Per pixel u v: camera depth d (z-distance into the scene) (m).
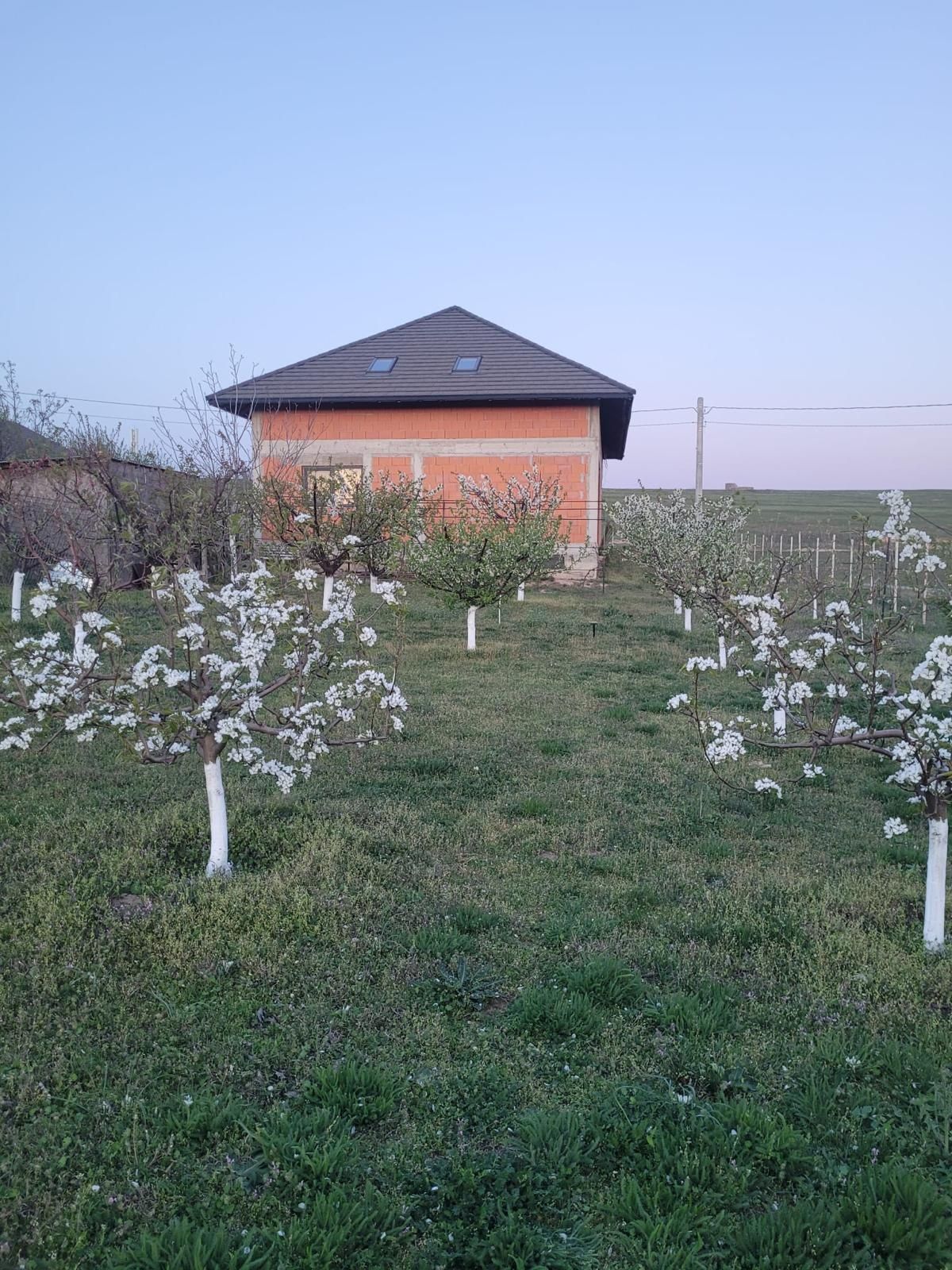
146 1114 3.24
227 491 12.98
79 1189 2.89
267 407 22.86
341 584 6.07
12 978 4.14
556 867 5.92
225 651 6.15
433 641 15.12
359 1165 3.04
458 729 9.34
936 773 4.69
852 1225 2.79
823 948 4.77
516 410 24.42
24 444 17.41
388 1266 2.67
